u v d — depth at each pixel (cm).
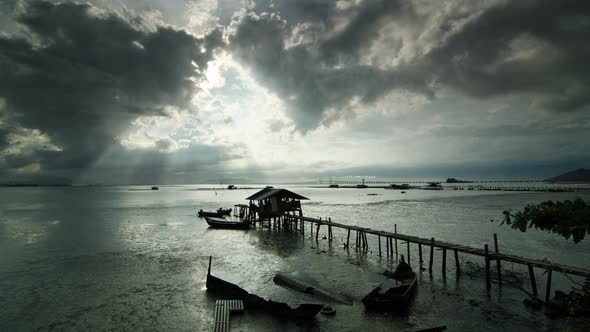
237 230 3584
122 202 8550
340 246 2669
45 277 1862
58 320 1319
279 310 1342
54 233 3378
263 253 2433
